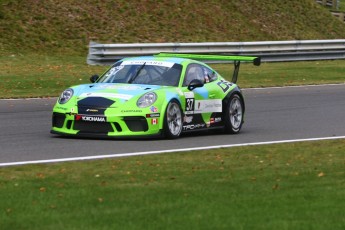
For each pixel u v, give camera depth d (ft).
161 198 85.92
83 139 136.46
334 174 103.35
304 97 224.33
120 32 341.82
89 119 135.85
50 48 315.17
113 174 100.94
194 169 106.01
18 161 111.75
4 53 298.35
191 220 76.13
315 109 197.88
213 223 75.10
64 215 77.61
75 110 136.87
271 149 128.06
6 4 333.01
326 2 558.15
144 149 125.70
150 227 73.36
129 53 290.35
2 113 176.35
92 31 336.49
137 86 142.10
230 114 153.99
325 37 423.64
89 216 77.36
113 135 135.44
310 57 340.18
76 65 283.79
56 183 93.91
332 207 82.48
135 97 137.39
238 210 80.64
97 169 104.68
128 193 88.43
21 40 313.94
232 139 143.74
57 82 239.91
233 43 314.76
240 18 395.34
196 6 385.09
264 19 406.82
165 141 136.98
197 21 374.02
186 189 91.25
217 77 157.07
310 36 414.82
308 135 150.82
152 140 137.59
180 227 73.56
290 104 207.51
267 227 74.02
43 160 112.78
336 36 431.84
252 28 392.27
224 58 159.22
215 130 159.74
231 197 87.04
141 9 364.17
